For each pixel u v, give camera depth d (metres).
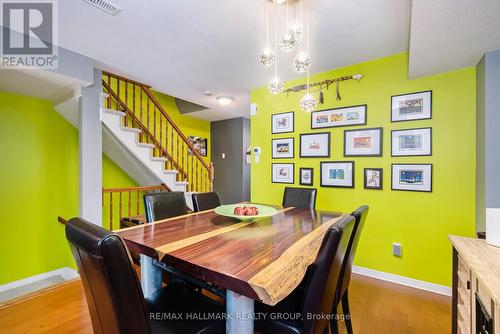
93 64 2.68
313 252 1.15
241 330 0.97
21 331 1.68
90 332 1.67
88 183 2.68
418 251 2.33
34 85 2.64
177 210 2.07
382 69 2.51
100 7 1.74
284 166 3.22
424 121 2.31
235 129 5.65
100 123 2.82
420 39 1.71
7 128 2.92
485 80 1.89
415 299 2.11
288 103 3.19
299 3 1.67
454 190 2.19
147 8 1.75
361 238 2.62
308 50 2.34
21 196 3.04
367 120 2.59
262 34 2.10
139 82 3.35
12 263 2.97
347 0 1.64
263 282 0.81
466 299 1.18
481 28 1.57
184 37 2.15
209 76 3.08
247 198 5.65
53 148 3.29
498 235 1.22
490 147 1.86
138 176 4.12
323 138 2.89
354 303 2.04
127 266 0.75
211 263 0.97
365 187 2.60
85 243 0.75
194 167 5.32
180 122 5.25
